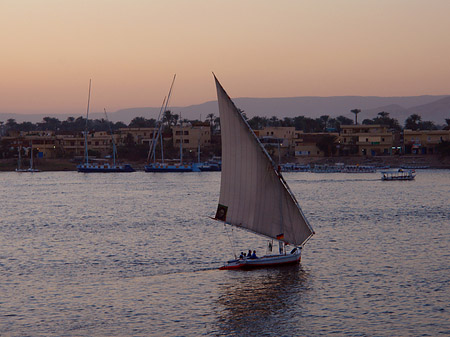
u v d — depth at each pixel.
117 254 84.00
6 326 53.75
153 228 109.81
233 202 70.75
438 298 59.38
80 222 121.69
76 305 59.34
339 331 51.25
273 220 70.81
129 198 176.62
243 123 68.44
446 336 49.81
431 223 110.81
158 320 54.75
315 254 80.75
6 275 72.31
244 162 69.62
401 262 75.44
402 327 51.88
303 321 53.75
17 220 127.25
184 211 139.50
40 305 59.47
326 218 120.62
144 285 66.25
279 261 73.19
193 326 53.09
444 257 78.25
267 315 55.44
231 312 56.38
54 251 87.31
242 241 92.44
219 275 69.69
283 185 70.44
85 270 74.31
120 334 51.53
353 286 64.19
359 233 99.31
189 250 85.94
